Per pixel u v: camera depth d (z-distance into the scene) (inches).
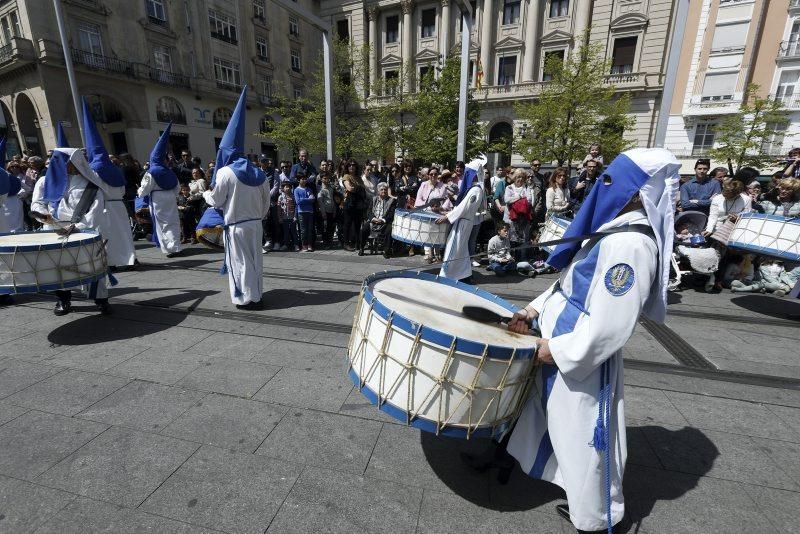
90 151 237.5
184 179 447.5
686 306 212.8
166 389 121.2
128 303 197.0
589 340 60.7
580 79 764.6
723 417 114.9
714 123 944.9
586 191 310.5
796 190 225.5
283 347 150.9
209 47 1051.9
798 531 78.5
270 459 93.5
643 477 91.7
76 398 115.7
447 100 769.6
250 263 185.5
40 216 181.0
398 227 274.8
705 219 245.8
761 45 888.9
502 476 88.0
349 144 936.9
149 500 81.5
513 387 69.8
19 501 80.5
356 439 101.1
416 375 67.0
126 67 886.4
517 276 275.6
